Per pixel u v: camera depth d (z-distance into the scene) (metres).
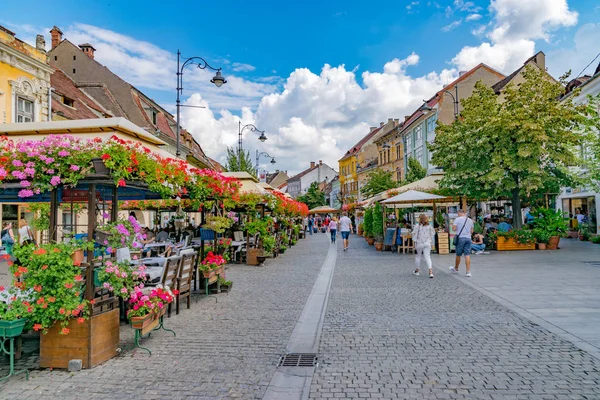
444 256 17.27
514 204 19.98
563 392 4.33
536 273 11.94
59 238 5.93
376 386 4.60
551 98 19.03
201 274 10.33
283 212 21.55
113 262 5.64
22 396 4.44
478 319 7.24
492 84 39.69
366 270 13.93
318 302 9.02
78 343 5.23
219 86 19.25
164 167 6.12
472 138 19.34
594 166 17.36
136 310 5.90
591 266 12.98
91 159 5.06
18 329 4.98
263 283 11.71
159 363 5.39
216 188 9.39
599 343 5.82
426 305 8.43
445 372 4.94
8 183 5.32
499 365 5.12
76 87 29.38
